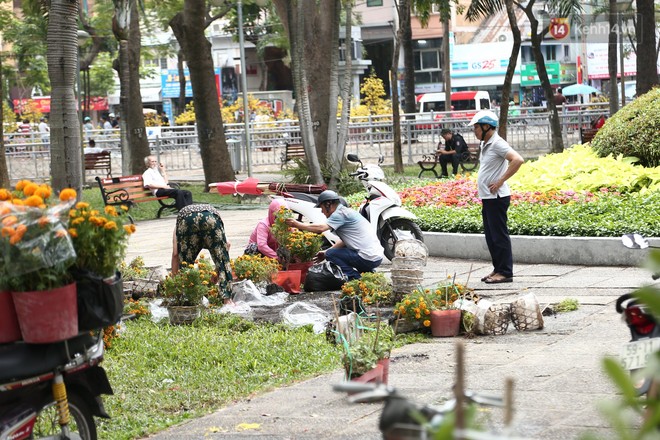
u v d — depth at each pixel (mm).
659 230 13508
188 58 28797
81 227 5672
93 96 67938
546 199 17172
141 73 62719
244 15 56594
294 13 26984
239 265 12789
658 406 2631
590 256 13695
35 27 51688
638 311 6027
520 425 6484
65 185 13148
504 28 67125
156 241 19438
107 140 42906
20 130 47875
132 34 33344
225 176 29219
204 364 9266
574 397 7215
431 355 9070
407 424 3312
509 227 14781
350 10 25188
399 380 8172
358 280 11992
